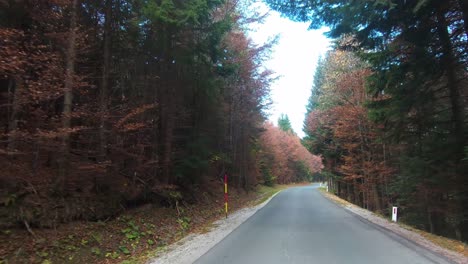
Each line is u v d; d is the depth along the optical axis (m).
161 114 16.44
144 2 12.38
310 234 11.97
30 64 9.12
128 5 13.55
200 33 15.07
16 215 8.91
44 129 10.34
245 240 11.05
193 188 21.02
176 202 16.47
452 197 16.00
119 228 11.74
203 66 16.38
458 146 14.29
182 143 19.00
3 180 9.33
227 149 31.23
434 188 16.22
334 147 39.28
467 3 12.59
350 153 31.98
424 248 9.43
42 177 10.38
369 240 10.75
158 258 9.12
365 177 30.38
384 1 10.45
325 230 12.94
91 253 9.56
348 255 8.63
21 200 9.34
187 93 17.80
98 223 11.15
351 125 28.52
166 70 15.80
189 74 16.39
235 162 36.09
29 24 10.74
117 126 12.06
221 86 19.09
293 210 21.36
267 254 8.88
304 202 28.47
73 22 10.84
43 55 9.32
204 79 16.73
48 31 10.76
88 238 10.12
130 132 13.88
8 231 8.57
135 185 14.66
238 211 22.03
